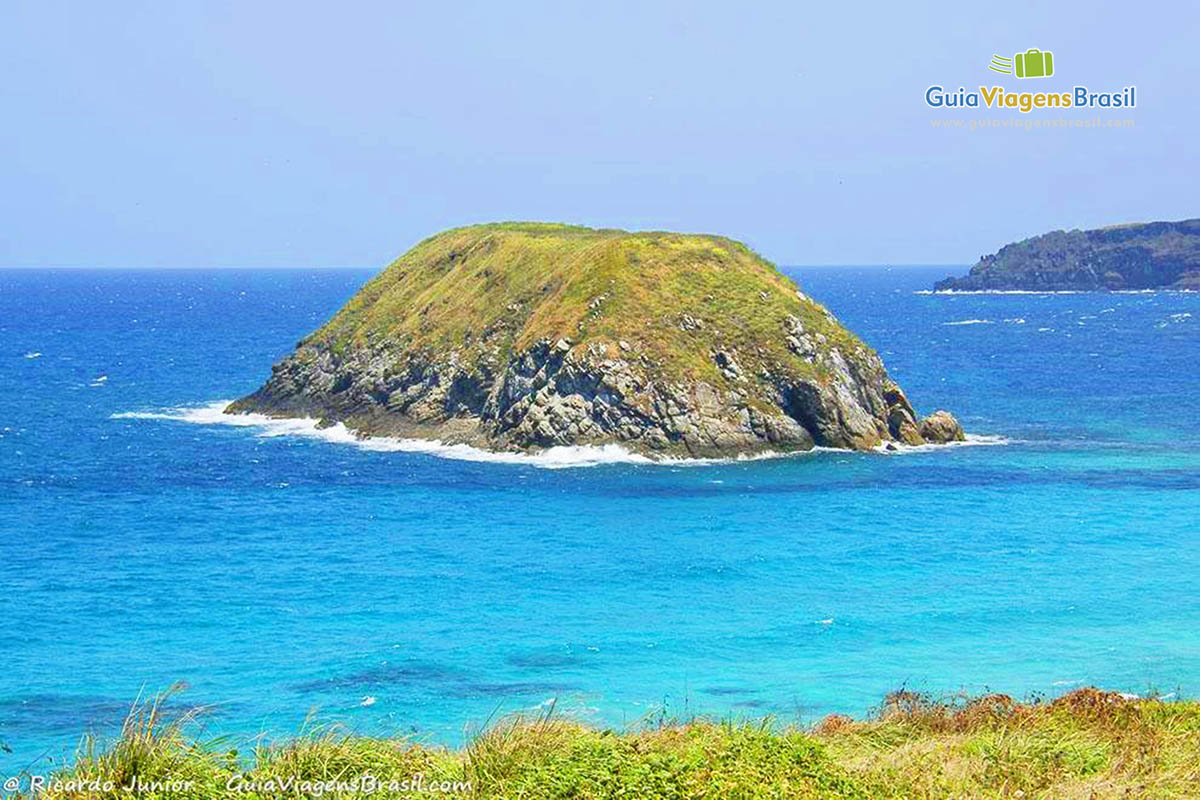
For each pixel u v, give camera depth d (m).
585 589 50.28
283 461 82.62
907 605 47.47
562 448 81.94
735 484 73.88
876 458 83.00
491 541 59.53
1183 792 17.89
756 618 45.75
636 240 95.38
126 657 40.91
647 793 16.39
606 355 83.94
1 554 56.75
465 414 90.69
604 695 36.62
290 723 33.75
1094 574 52.12
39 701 36.22
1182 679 37.72
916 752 19.50
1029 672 38.66
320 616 46.25
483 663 40.12
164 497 71.06
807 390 86.00
